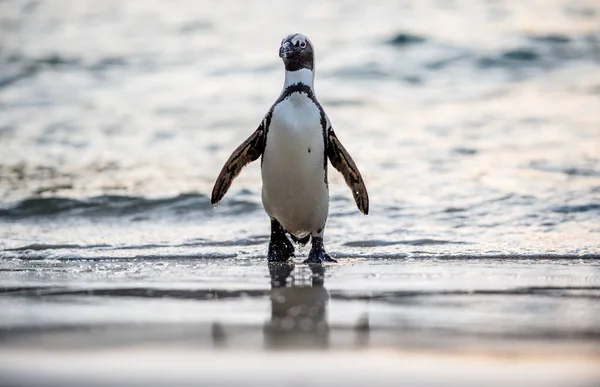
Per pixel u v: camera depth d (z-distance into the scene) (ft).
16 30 153.07
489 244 44.01
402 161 73.26
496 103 101.55
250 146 39.68
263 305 26.61
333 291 29.66
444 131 86.58
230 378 17.51
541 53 127.65
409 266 37.06
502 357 19.51
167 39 142.61
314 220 39.42
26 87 116.47
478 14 153.99
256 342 20.95
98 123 94.58
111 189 63.41
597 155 73.56
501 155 74.59
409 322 23.75
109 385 16.93
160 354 19.60
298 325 23.26
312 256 38.91
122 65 127.54
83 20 159.33
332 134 39.75
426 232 48.11
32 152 80.64
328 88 111.75
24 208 57.52
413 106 100.58
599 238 45.52
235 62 126.00
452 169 69.51
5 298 28.14
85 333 22.00
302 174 38.40
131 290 29.91
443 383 17.28
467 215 52.95
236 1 168.55
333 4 163.73
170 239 46.93
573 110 96.37
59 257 40.86
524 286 30.89
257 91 110.32
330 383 17.21
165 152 80.18
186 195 60.03
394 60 124.47
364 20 150.92
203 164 74.79
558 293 29.32
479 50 128.16
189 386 16.92
